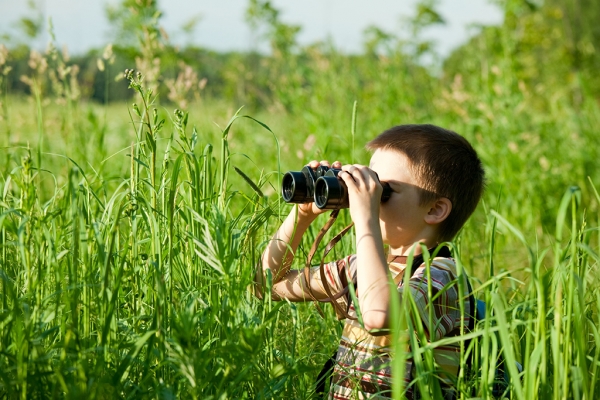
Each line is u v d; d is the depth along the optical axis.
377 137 2.38
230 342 1.85
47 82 6.02
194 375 1.70
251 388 2.11
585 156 6.44
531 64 9.77
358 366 2.13
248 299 2.27
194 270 2.26
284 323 2.57
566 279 1.90
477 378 2.03
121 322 2.08
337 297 2.23
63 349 1.73
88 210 2.25
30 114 5.36
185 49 9.00
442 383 2.07
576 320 1.78
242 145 6.30
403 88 8.00
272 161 6.09
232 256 1.88
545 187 6.09
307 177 2.31
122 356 2.02
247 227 2.15
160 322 1.81
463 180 2.28
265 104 8.24
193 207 2.32
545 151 6.59
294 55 8.07
